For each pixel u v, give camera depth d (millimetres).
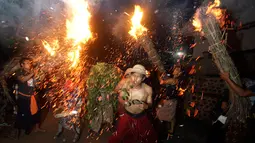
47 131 4965
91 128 4809
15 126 4555
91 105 4742
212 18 3137
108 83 4738
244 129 2869
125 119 3719
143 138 3736
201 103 5473
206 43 6094
